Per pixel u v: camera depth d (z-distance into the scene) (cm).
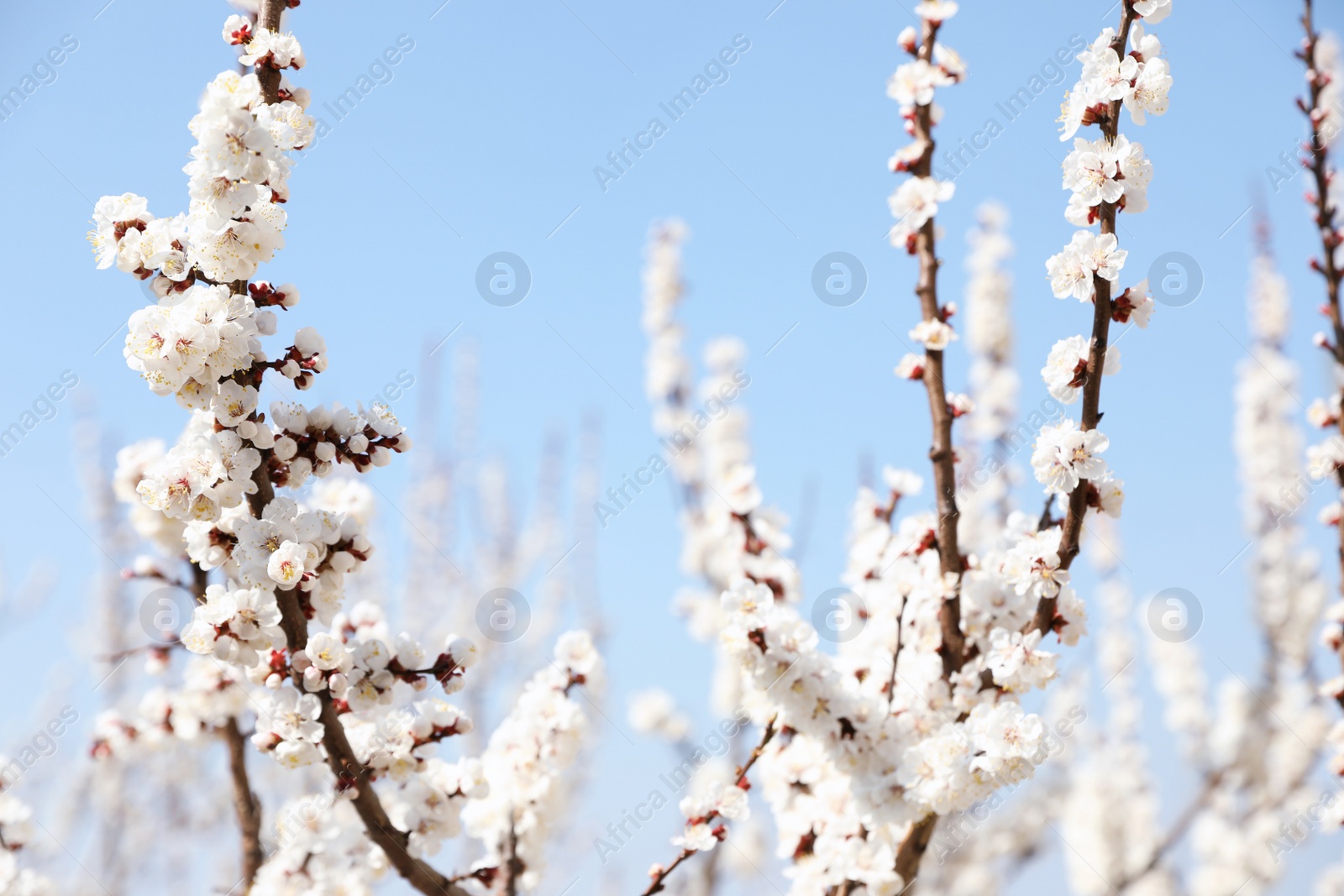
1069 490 339
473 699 637
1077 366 340
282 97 312
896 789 353
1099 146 334
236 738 432
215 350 288
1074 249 331
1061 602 368
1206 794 732
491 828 406
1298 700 748
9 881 469
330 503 397
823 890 380
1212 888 746
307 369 309
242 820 414
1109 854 761
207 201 286
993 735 331
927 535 404
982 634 397
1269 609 773
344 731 332
